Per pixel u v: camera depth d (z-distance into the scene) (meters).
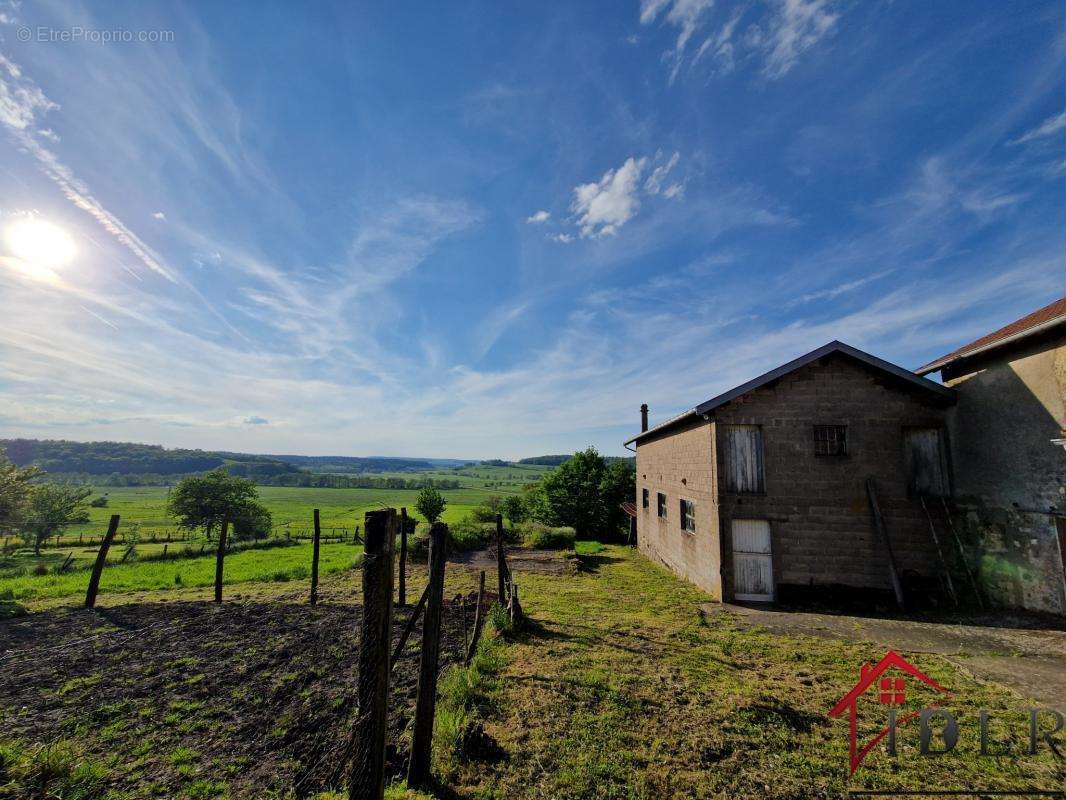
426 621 4.39
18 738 5.22
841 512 11.15
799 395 11.66
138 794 4.23
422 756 4.20
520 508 36.53
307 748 5.01
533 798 4.05
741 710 5.52
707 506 12.33
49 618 10.55
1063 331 8.88
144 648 8.31
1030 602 9.52
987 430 10.37
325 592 13.52
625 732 5.09
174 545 34.53
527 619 9.40
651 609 10.65
